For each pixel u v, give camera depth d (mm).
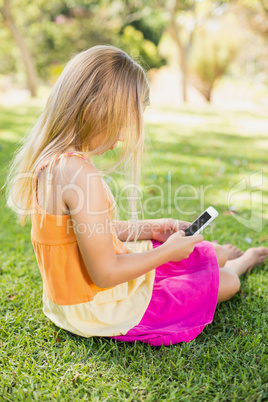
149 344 1485
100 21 18562
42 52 18719
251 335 1548
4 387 1328
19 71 20312
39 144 1307
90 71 1245
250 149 5641
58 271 1368
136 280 1526
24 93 17438
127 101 1257
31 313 1712
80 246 1236
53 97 1290
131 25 19625
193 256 1612
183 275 1571
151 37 20047
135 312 1488
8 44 18969
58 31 18359
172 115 9992
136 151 1372
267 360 1415
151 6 15922
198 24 13648
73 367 1401
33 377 1354
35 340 1547
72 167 1212
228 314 1689
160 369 1388
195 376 1355
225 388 1302
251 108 13383
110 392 1300
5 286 1938
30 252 2324
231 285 1631
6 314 1703
